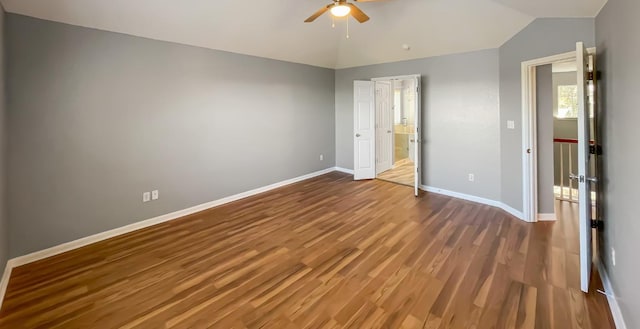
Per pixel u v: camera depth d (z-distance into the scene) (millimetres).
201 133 4328
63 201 3133
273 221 3920
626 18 1830
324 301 2260
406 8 4043
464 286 2420
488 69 4355
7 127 2730
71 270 2760
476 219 3879
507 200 4145
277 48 4965
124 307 2229
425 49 4844
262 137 5223
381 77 5836
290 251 3080
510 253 2947
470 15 3781
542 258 2838
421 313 2107
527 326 1958
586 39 2877
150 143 3791
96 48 3277
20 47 2803
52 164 3049
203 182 4402
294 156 5871
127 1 3096
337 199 4824
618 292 2025
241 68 4793
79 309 2209
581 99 2236
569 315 2057
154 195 3869
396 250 3061
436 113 5035
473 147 4613
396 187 5531
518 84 3787
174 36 3832
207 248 3178
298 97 5836
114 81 3430
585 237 2283
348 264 2799
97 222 3387
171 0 3273
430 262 2809
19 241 2861
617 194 2076
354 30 4887
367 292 2363
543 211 3791
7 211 2723
